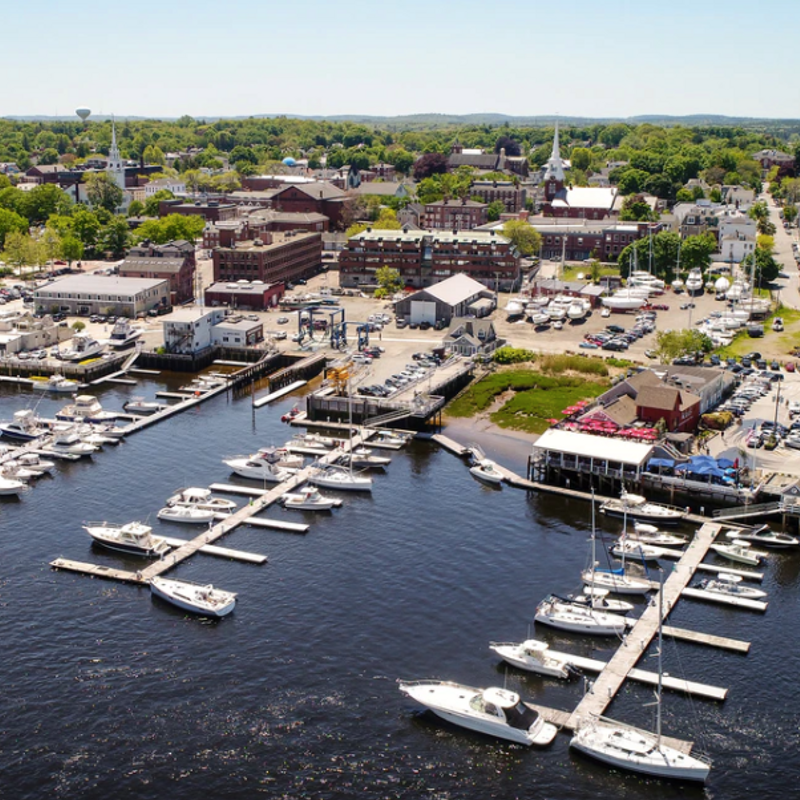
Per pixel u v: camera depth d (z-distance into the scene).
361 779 97.50
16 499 164.62
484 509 163.00
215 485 170.38
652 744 100.94
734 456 181.25
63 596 131.50
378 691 110.94
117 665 115.12
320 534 152.38
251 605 129.50
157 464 181.88
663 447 174.00
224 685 111.56
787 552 149.38
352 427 198.50
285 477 174.00
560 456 174.12
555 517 160.38
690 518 159.25
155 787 95.81
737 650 120.19
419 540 150.38
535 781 97.69
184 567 140.50
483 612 128.62
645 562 144.25
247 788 95.94
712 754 101.69
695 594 133.88
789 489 158.00
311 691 110.69
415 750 101.75
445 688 109.38
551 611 126.44
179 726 104.50
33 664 114.94
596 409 190.62
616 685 112.31
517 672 115.31
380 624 124.81
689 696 111.12
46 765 98.44
